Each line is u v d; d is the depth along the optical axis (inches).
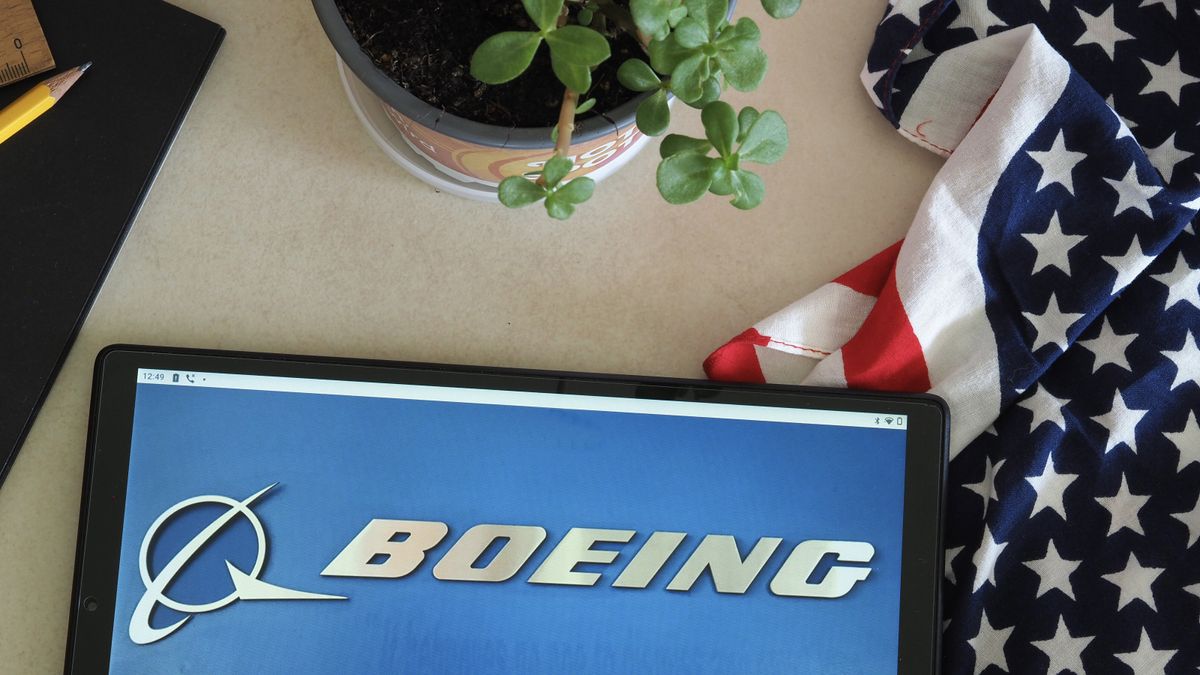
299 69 25.7
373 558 23.1
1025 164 24.8
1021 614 24.2
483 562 23.2
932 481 23.5
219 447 22.9
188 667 22.6
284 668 22.8
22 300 23.8
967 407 24.6
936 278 24.5
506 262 25.3
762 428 23.5
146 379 22.9
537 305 25.3
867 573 23.4
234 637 22.7
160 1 25.1
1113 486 24.5
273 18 25.8
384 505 23.2
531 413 23.4
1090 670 23.9
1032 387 25.0
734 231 25.8
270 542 23.0
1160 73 25.6
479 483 23.3
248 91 25.5
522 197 17.9
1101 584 24.2
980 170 24.8
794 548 23.5
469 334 25.1
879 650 23.3
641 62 17.9
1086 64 25.8
